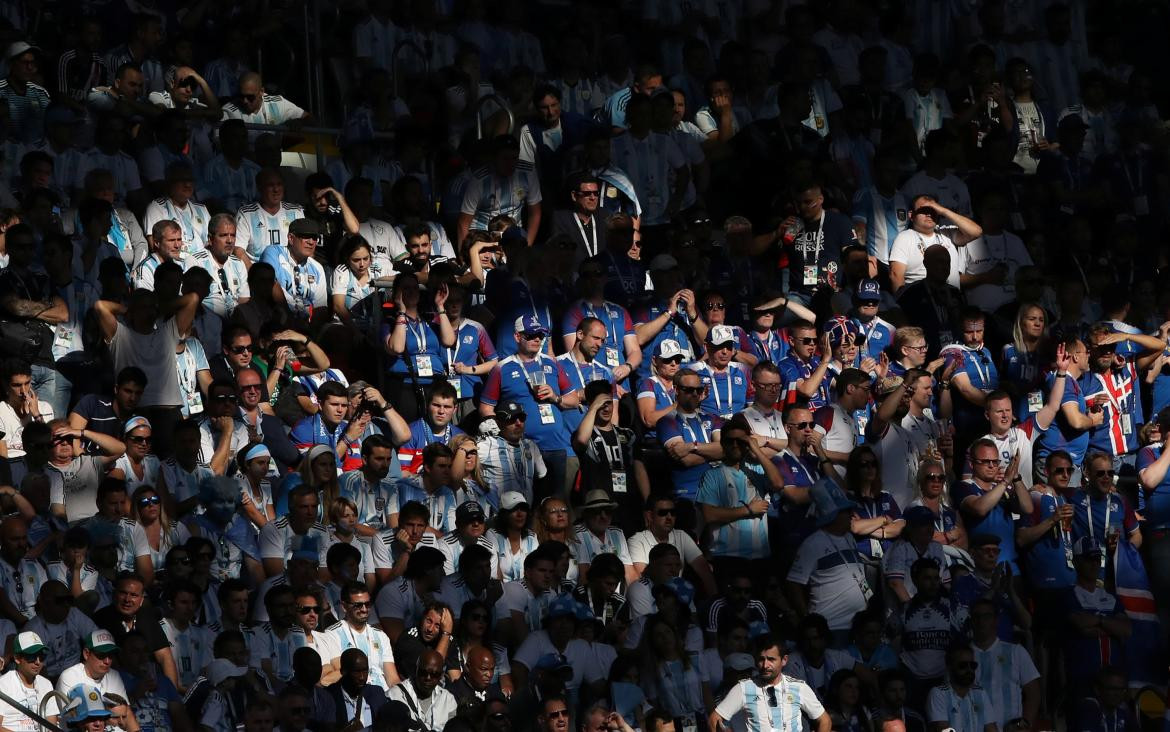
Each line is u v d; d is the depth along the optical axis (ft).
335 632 143.13
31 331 155.02
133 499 145.48
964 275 190.49
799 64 205.98
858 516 163.22
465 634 147.43
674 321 174.09
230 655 137.80
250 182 178.70
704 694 148.25
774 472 161.68
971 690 155.43
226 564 147.64
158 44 186.09
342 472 156.76
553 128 189.26
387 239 178.29
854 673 151.74
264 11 193.88
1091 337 181.68
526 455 162.40
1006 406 173.78
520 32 206.90
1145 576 171.22
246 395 155.84
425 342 165.37
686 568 159.33
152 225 168.66
